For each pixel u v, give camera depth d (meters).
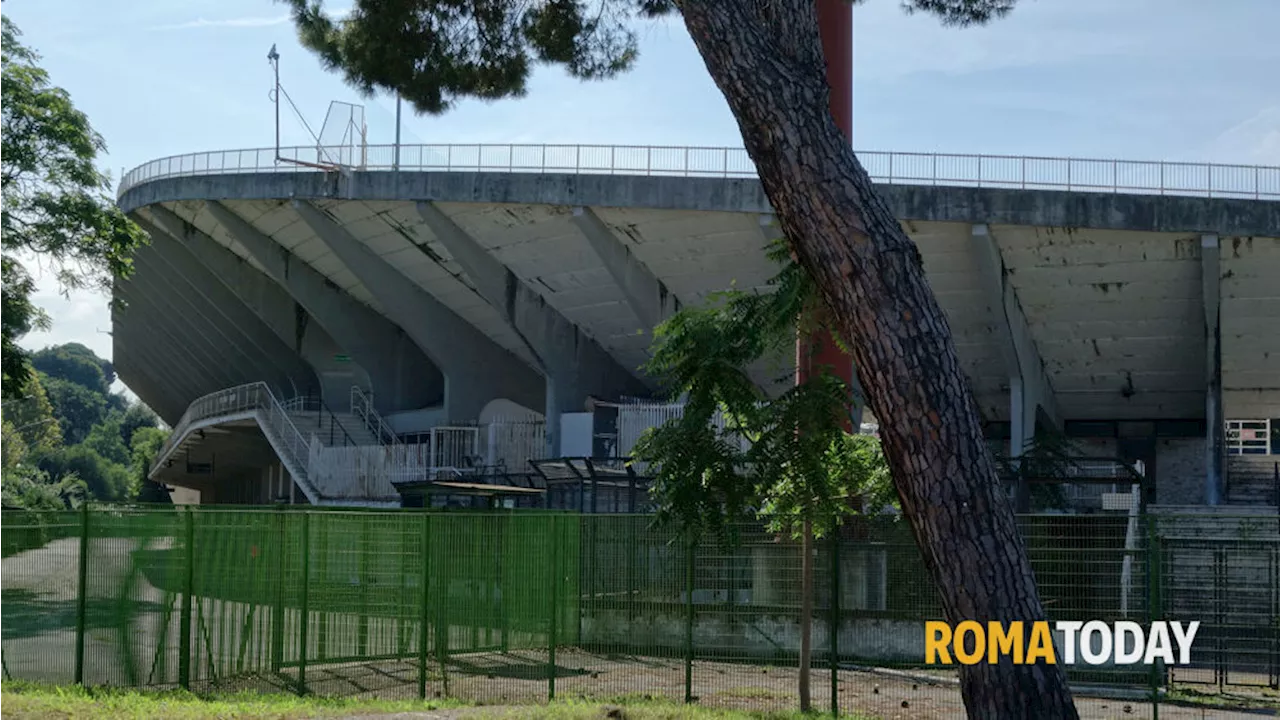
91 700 13.85
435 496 28.50
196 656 15.77
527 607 18.20
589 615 18.11
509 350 46.25
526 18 16.39
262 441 62.22
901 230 9.38
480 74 16.38
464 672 16.72
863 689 15.73
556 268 39.34
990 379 37.47
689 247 35.69
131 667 15.85
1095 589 15.84
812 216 9.30
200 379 72.81
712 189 32.78
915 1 14.45
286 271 49.41
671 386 14.62
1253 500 34.25
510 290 41.69
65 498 67.38
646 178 33.62
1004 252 31.73
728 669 16.77
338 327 51.41
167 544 15.95
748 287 36.12
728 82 9.57
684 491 13.91
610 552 18.05
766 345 14.63
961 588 8.88
